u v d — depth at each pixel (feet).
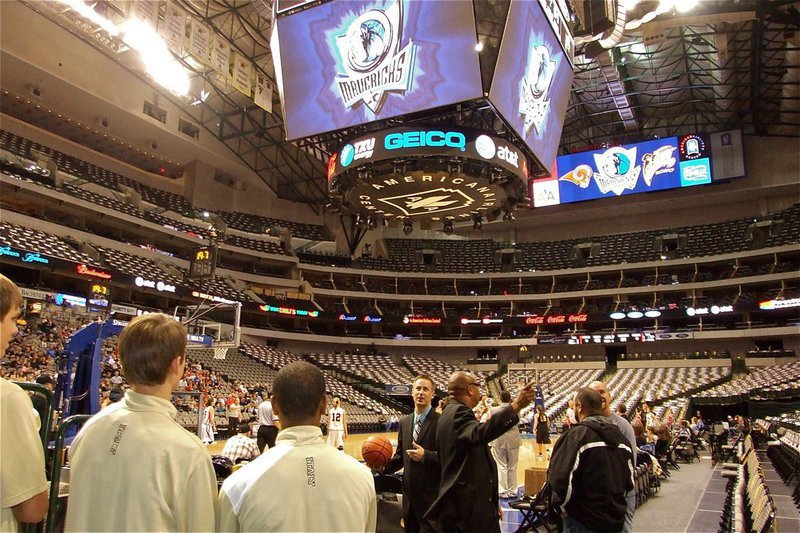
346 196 45.42
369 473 6.88
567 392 97.96
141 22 57.93
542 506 16.39
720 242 119.96
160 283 86.89
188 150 112.78
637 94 103.35
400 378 110.83
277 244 126.62
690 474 39.17
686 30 85.71
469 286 136.87
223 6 82.84
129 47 66.03
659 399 94.38
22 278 81.25
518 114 38.68
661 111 115.34
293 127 40.34
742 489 16.69
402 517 13.84
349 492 6.36
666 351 119.96
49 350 62.13
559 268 130.21
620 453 10.66
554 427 79.25
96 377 24.61
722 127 118.62
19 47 80.59
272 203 133.49
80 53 88.84
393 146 38.32
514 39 36.60
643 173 116.67
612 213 133.59
